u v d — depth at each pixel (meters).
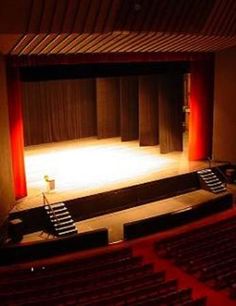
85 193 12.80
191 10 10.69
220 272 8.25
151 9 10.12
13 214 11.60
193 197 14.23
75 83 18.67
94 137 19.50
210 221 11.55
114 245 10.29
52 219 11.91
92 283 7.91
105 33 10.23
